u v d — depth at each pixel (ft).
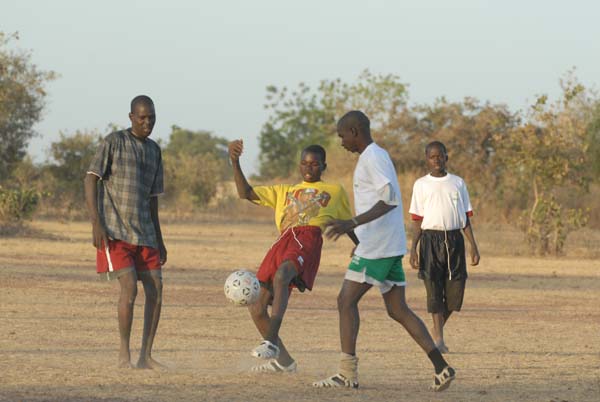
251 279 73.87
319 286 152.35
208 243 260.42
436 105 410.31
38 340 87.56
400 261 66.59
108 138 74.74
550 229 236.84
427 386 67.97
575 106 331.98
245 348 86.99
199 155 471.21
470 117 393.29
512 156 245.04
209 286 147.02
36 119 398.83
